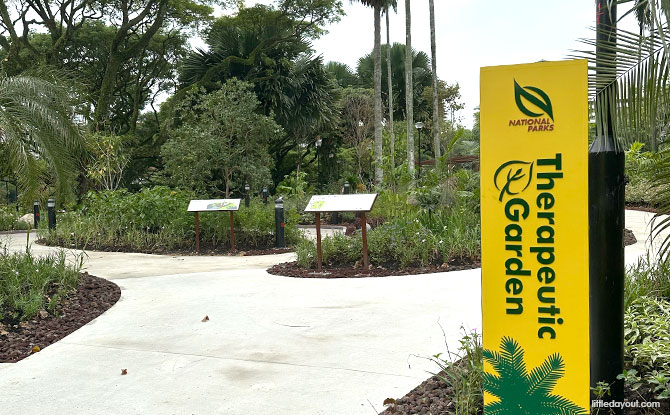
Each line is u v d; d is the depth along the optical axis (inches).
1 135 255.8
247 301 229.3
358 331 176.2
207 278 292.5
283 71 1091.3
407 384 129.6
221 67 1036.5
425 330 173.6
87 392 132.3
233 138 972.6
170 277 299.0
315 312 204.2
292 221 461.1
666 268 160.6
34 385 138.1
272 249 422.0
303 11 1125.1
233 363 150.2
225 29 1093.1
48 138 280.8
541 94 90.5
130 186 1144.2
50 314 206.8
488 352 94.9
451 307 202.7
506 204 93.0
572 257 90.1
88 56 1233.4
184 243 442.0
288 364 147.4
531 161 91.3
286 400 123.0
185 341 173.5
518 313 93.0
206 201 423.2
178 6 1060.5
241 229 448.8
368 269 291.4
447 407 110.6
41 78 293.4
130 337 180.1
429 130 1652.3
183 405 122.4
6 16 978.1
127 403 124.6
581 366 90.4
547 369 91.9
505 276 93.5
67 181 295.7
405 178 655.8
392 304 211.3
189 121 966.4
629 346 118.1
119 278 298.5
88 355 161.6
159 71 1282.0
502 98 92.4
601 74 99.9
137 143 1117.1
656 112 100.1
